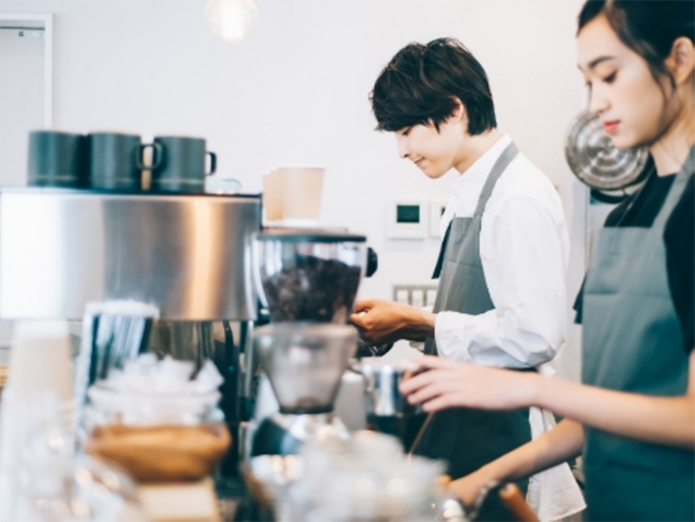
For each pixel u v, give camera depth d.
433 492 0.92
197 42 3.05
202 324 1.48
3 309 1.35
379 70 3.12
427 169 2.02
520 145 3.20
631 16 1.17
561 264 1.85
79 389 1.21
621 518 1.26
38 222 1.35
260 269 1.20
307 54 3.10
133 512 0.89
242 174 3.10
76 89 3.02
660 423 1.11
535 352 1.81
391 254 3.17
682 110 1.20
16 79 3.13
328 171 3.13
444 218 2.25
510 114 3.19
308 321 1.18
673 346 1.20
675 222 1.19
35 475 0.94
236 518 1.05
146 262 1.37
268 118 3.10
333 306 1.18
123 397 1.06
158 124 3.05
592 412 1.12
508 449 1.86
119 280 1.36
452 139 1.95
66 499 0.92
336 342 1.05
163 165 1.38
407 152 2.00
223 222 1.37
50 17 2.98
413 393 1.12
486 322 1.86
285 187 1.43
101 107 3.03
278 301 1.18
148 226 1.36
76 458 1.01
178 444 0.96
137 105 3.04
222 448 0.99
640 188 1.30
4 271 1.35
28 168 1.38
